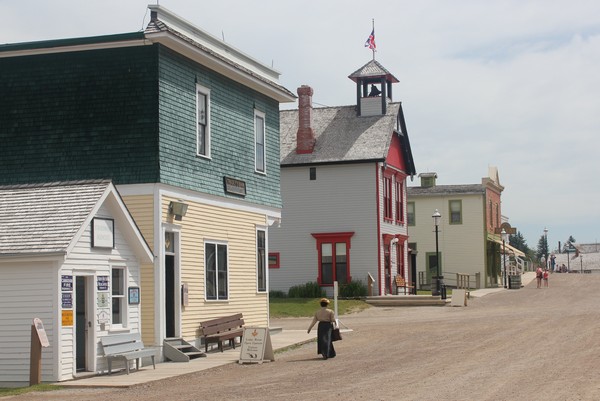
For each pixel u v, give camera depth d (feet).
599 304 147.43
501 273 247.09
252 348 78.64
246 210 99.60
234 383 64.18
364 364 74.08
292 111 181.06
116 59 82.33
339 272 164.35
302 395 56.03
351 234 163.32
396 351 84.17
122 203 72.90
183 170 84.94
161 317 79.82
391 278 169.17
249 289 99.96
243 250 98.53
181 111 85.15
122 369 72.84
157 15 82.99
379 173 164.25
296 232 166.71
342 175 165.17
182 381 67.00
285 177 168.14
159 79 81.20
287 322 132.67
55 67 83.82
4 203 72.43
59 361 65.51
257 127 104.53
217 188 92.38
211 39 93.35
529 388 55.93
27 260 65.82
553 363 69.00
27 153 83.46
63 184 73.46
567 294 181.57
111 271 72.59
